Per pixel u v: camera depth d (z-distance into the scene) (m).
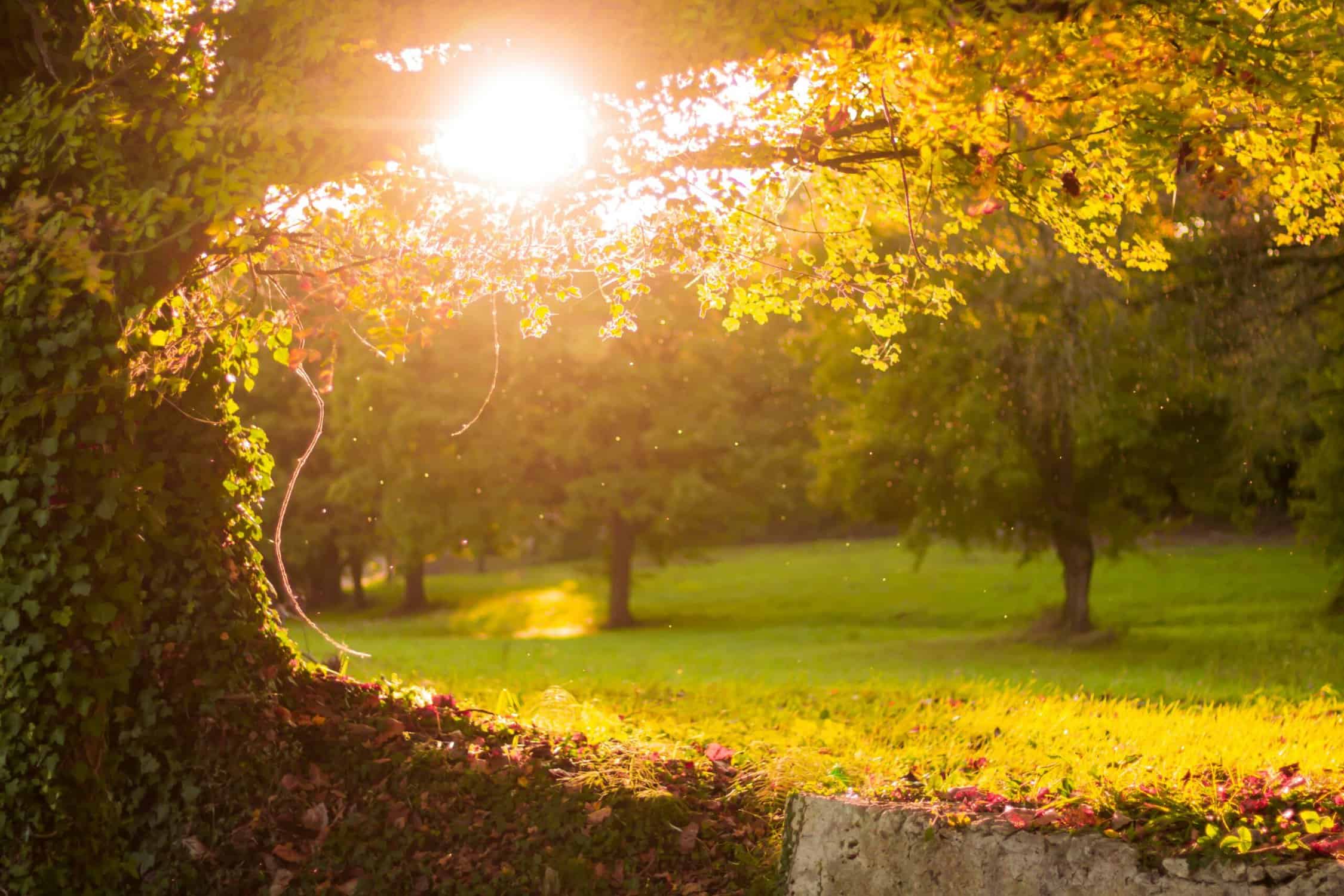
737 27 5.23
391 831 5.62
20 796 5.52
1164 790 4.67
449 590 48.00
